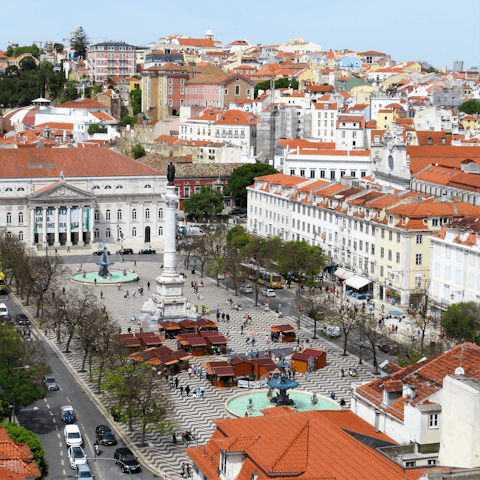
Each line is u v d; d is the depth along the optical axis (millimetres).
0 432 112125
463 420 95312
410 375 111250
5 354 154875
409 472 94875
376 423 111062
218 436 112625
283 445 101812
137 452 148625
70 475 136500
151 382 155250
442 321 191875
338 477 94062
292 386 164000
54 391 178250
